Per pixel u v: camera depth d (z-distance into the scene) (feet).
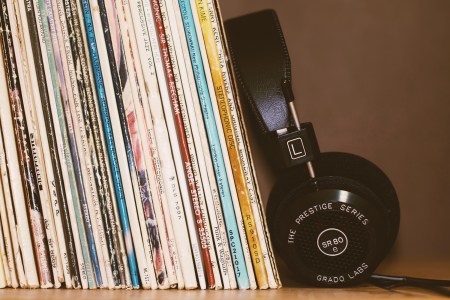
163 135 2.32
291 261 2.25
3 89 2.42
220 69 2.31
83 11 2.38
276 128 2.31
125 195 2.34
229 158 2.30
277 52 2.35
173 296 2.12
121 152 2.34
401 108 3.14
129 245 2.34
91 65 2.37
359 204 2.15
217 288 2.28
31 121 2.39
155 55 2.32
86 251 2.37
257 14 2.44
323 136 3.18
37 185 2.40
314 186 2.21
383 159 3.14
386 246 2.25
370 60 3.17
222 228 2.29
